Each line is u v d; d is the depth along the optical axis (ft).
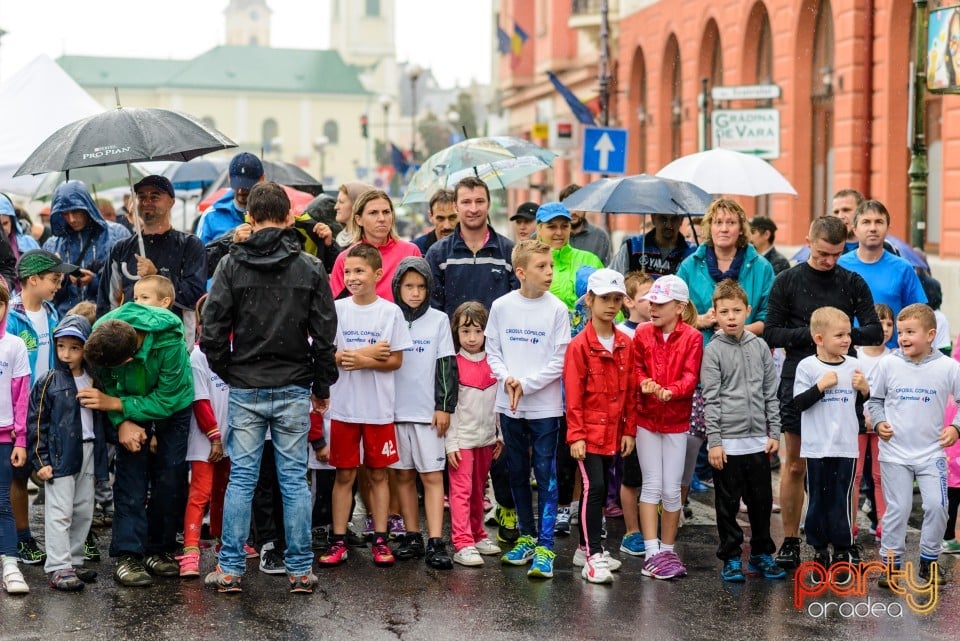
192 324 43.01
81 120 38.68
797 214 109.81
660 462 36.78
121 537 35.60
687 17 137.69
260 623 31.63
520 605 33.27
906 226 91.76
